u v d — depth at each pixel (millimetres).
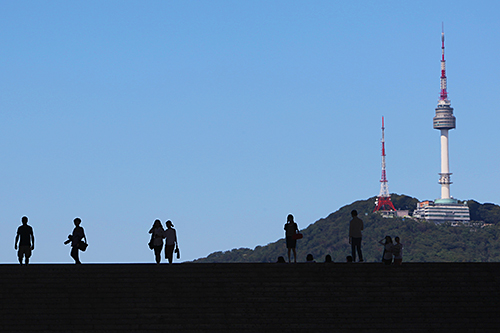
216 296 31906
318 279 33219
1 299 30906
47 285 31875
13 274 32344
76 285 32000
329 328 30641
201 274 33156
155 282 32531
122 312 30688
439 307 31969
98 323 30094
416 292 32625
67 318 30219
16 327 29656
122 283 32438
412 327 30891
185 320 30500
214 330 30234
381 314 31438
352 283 33000
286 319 30891
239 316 30922
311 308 31531
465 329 31016
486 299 32500
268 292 32281
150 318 30578
